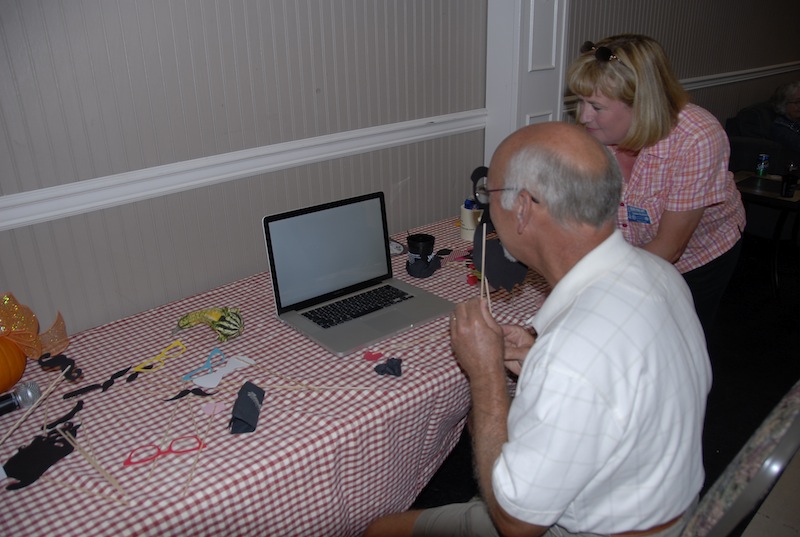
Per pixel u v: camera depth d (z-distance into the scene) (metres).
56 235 1.73
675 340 0.88
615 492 0.89
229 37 1.90
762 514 1.68
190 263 2.02
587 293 0.88
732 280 3.36
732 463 0.85
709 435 2.17
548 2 2.73
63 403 1.30
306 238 1.63
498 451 0.95
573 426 0.79
